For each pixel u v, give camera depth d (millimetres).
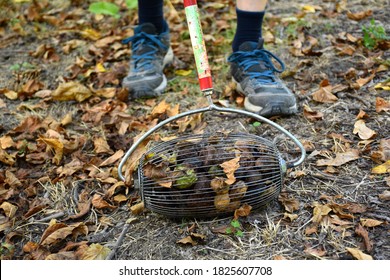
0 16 3631
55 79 2895
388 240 1649
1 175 2082
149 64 2621
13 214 1917
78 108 2607
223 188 1658
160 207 1706
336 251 1637
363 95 2441
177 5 3713
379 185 1885
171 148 1780
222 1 3715
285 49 2934
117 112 2498
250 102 2350
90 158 2205
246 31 2449
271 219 1768
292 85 2604
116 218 1865
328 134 2188
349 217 1742
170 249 1693
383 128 2188
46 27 3508
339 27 3096
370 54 2773
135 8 3617
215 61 2900
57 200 1978
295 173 1957
